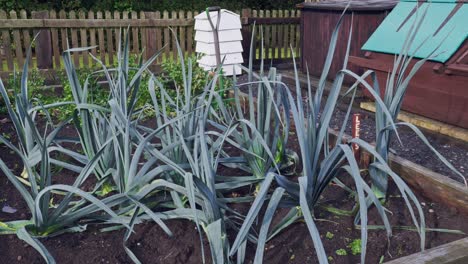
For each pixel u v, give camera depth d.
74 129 4.31
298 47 8.30
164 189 2.64
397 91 2.47
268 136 2.77
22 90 2.55
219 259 1.99
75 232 2.44
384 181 2.63
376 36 4.72
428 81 4.08
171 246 2.33
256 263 1.79
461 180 3.04
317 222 2.54
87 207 2.39
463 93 3.76
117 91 2.63
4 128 4.36
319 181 2.43
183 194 2.55
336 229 2.48
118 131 2.55
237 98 2.81
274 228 2.38
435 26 4.16
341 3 6.02
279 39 8.01
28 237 2.04
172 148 2.59
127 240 2.37
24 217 2.60
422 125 4.14
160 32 7.49
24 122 2.53
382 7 5.04
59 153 3.45
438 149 3.66
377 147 2.60
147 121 4.50
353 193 2.79
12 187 2.96
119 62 2.63
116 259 2.24
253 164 2.79
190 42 7.70
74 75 2.70
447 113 3.96
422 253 2.12
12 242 2.33
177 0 10.18
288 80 6.46
